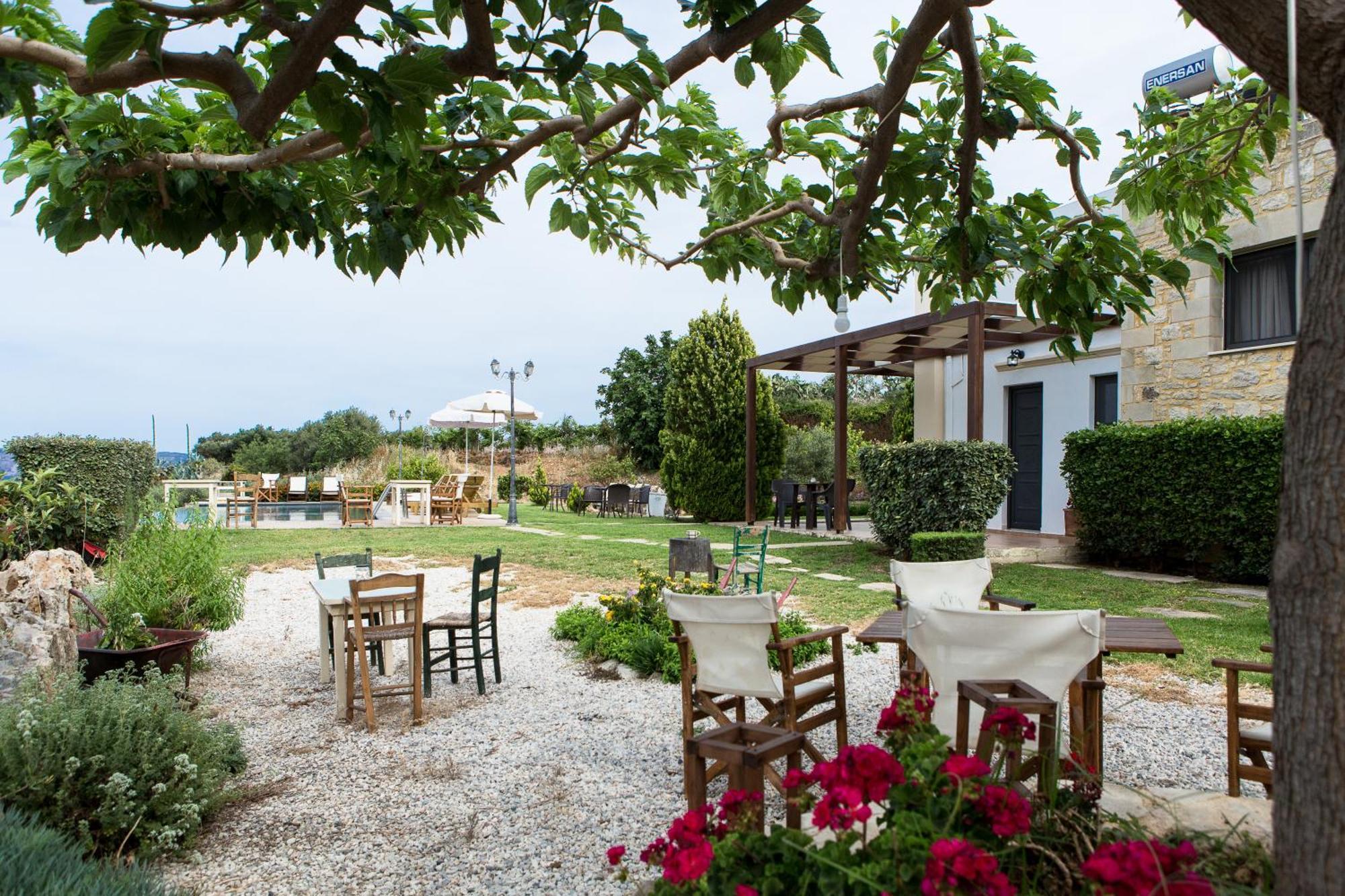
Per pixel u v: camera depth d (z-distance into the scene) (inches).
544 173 121.7
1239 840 64.7
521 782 136.5
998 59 107.7
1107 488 353.1
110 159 82.0
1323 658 40.3
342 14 61.4
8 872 79.0
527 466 1111.6
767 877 52.4
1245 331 332.5
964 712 80.5
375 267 105.3
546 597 323.3
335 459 1166.3
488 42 69.3
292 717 175.8
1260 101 118.3
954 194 130.0
